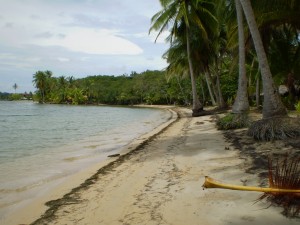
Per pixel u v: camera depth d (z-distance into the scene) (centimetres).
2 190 838
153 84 9756
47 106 10788
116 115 5153
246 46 1991
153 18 2877
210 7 2728
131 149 1388
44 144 1870
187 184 748
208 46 3075
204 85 6103
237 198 619
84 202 691
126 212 610
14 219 623
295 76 2562
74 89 12512
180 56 3366
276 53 2350
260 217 526
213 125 2003
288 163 811
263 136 1160
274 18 1634
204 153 1091
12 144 1895
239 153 1018
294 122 1152
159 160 1069
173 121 2962
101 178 891
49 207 675
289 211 533
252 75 3041
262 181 697
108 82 12775
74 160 1270
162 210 602
